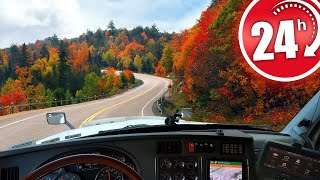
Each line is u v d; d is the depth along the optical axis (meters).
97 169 3.00
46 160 2.98
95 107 40.09
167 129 3.70
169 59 151.38
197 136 3.30
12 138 14.43
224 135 3.32
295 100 20.06
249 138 3.29
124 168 2.13
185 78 35.22
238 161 3.30
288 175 3.08
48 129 16.89
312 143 3.44
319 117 3.48
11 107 33.38
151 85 146.38
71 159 2.06
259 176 3.20
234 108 26.98
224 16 27.50
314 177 2.97
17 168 2.96
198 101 32.28
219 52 27.64
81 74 157.00
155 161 3.27
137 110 32.97
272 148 3.16
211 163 3.31
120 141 3.20
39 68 191.12
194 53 33.06
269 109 21.81
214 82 30.38
